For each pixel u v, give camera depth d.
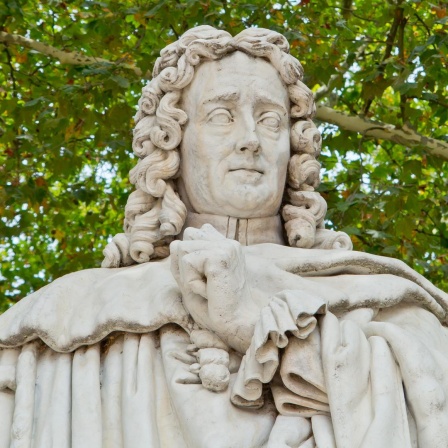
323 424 7.97
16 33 19.34
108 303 8.73
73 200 19.86
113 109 18.41
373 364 8.05
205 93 9.52
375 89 18.00
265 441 7.97
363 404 7.91
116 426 8.27
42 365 8.72
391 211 18.11
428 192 19.25
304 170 9.73
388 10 17.98
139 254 9.40
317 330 8.12
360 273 9.01
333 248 9.60
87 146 19.48
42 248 21.25
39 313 8.73
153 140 9.59
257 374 7.95
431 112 19.16
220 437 7.88
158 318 8.55
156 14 17.98
